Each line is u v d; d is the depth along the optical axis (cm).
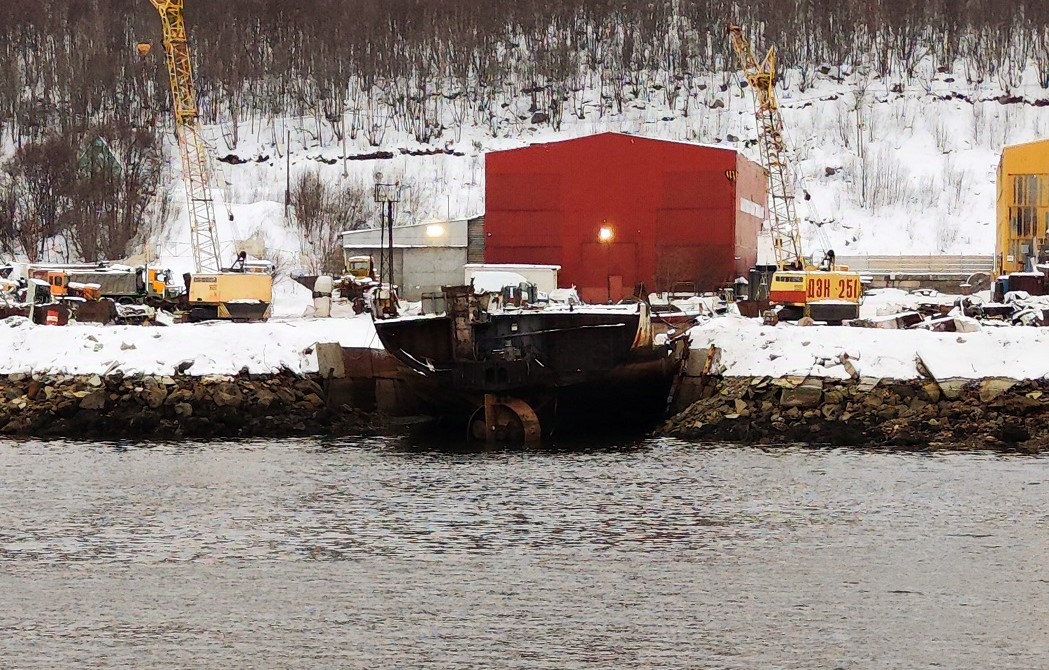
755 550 13512
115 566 13025
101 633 11150
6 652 10750
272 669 10406
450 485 16438
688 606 11825
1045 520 14625
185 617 11519
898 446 18825
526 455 18425
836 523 14525
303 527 14450
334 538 14012
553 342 19825
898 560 13175
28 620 11475
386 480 16738
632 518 14775
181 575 12719
